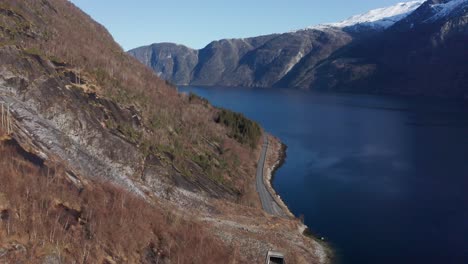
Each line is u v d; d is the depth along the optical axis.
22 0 79.62
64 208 37.03
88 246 33.91
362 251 55.06
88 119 58.41
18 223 31.30
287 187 81.25
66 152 50.12
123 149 58.09
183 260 39.97
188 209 55.72
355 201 73.25
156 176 58.22
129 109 68.00
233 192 69.19
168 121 77.06
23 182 36.09
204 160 73.12
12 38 63.94
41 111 54.25
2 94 51.66
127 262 35.81
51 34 74.50
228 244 48.78
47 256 30.33
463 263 51.72
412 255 53.78
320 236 59.34
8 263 28.06
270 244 52.12
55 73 61.97
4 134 42.62
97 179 48.44
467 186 80.25
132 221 41.12
